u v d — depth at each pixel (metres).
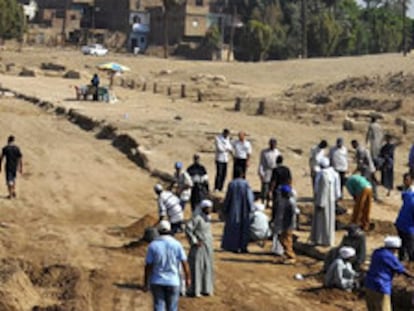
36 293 20.06
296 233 27.64
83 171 41.34
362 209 25.14
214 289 21.02
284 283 22.02
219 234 28.16
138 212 32.53
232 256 24.91
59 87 89.19
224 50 153.25
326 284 21.27
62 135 54.03
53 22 174.38
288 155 44.44
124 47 167.12
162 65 122.44
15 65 114.62
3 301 18.64
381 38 166.38
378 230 27.89
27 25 161.38
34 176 39.47
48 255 24.39
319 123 62.22
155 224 27.19
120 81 102.81
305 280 22.38
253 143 47.91
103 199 34.91
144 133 50.34
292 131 54.91
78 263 23.41
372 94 78.25
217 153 34.09
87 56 133.50
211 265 20.47
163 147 45.75
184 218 29.83
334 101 77.88
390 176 35.47
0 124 57.25
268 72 111.06
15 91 81.00
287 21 164.38
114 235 27.78
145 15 169.25
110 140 51.47
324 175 25.34
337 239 26.70
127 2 169.12
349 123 56.59
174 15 161.75
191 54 155.25
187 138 48.59
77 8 176.00
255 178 38.09
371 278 16.84
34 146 48.94
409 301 19.50
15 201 33.62
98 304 19.42
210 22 162.00
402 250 22.39
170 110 67.25
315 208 25.53
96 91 74.00
